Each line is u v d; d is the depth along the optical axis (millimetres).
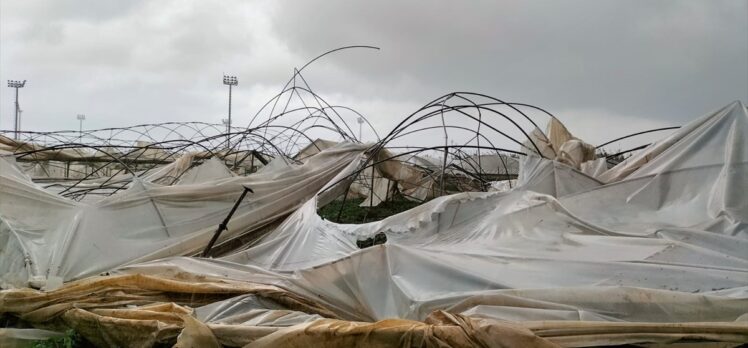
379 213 21859
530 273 8961
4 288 12383
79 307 10305
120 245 14648
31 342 10102
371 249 9906
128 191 15992
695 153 11758
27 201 14555
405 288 9133
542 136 20234
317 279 10125
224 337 8453
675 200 11516
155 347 9180
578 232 10547
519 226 10914
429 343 7234
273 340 7980
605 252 9469
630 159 13984
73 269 13359
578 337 7172
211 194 17125
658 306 7672
